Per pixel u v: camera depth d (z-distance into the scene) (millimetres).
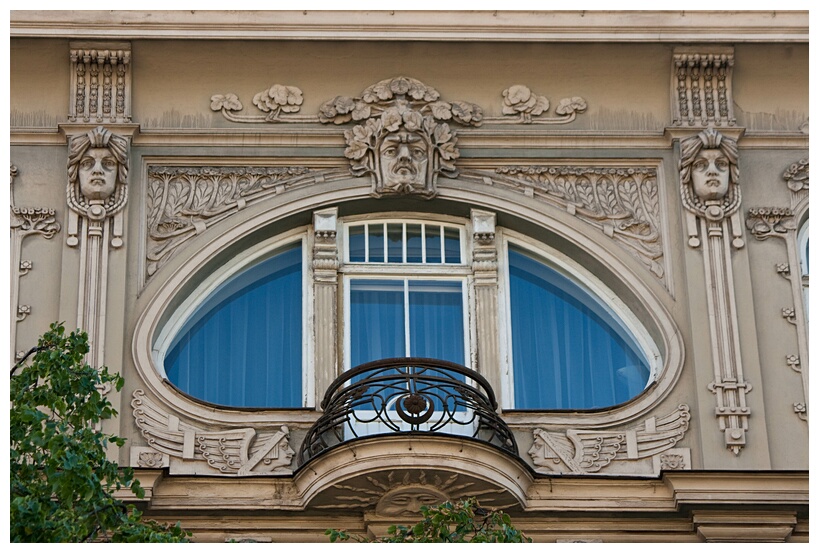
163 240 17453
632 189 18000
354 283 17641
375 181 17828
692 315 17172
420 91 18266
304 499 15641
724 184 17766
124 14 17906
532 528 15859
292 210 17688
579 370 17422
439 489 15547
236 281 17719
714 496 15719
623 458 16375
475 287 17547
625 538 15844
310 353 17188
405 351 17359
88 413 13617
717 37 18094
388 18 18047
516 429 16469
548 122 18266
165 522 15500
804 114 18391
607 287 17750
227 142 17969
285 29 17984
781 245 17609
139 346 16766
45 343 13984
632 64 18266
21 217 17375
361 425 16578
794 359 16953
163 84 18188
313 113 18203
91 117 17859
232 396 17125
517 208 17828
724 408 16578
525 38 18062
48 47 17891
